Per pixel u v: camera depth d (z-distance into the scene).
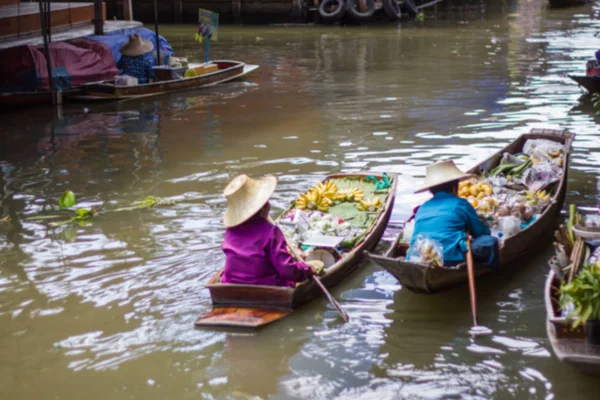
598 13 28.95
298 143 10.31
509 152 7.96
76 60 13.73
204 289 6.00
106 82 13.88
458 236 5.67
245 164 9.34
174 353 5.08
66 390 4.69
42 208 7.95
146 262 6.49
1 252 6.79
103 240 7.00
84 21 16.83
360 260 6.30
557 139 8.04
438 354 4.98
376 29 25.08
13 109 13.13
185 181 8.72
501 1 34.97
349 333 5.28
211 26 15.42
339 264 5.95
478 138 10.28
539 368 4.78
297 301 5.57
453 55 18.53
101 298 5.88
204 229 7.20
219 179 8.75
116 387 4.71
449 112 12.03
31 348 5.19
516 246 6.09
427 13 30.39
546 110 11.99
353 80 15.35
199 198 8.10
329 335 5.26
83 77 13.70
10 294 5.98
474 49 19.56
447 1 35.09
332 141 10.36
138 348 5.16
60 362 5.01
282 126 11.40
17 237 7.14
